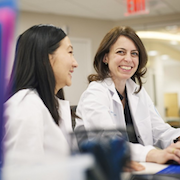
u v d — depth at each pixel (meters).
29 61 0.76
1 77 0.18
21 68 0.76
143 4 3.84
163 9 4.46
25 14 4.39
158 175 0.58
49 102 0.78
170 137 1.32
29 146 0.60
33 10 4.38
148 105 1.50
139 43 1.38
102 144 0.23
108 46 1.40
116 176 0.22
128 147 0.24
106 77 1.45
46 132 0.70
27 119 0.62
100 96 1.33
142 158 0.90
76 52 4.78
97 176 0.21
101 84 1.42
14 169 0.19
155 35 4.91
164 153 0.87
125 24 4.96
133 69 1.40
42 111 0.69
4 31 0.18
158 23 4.80
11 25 0.18
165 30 4.87
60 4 4.10
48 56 0.78
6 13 0.18
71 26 4.70
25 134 0.60
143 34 4.91
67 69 0.83
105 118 1.21
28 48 0.77
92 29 4.86
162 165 0.84
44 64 0.77
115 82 1.45
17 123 0.60
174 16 4.73
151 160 0.89
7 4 0.18
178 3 4.17
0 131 0.21
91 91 1.37
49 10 4.39
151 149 0.93
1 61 0.18
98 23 4.90
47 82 0.78
